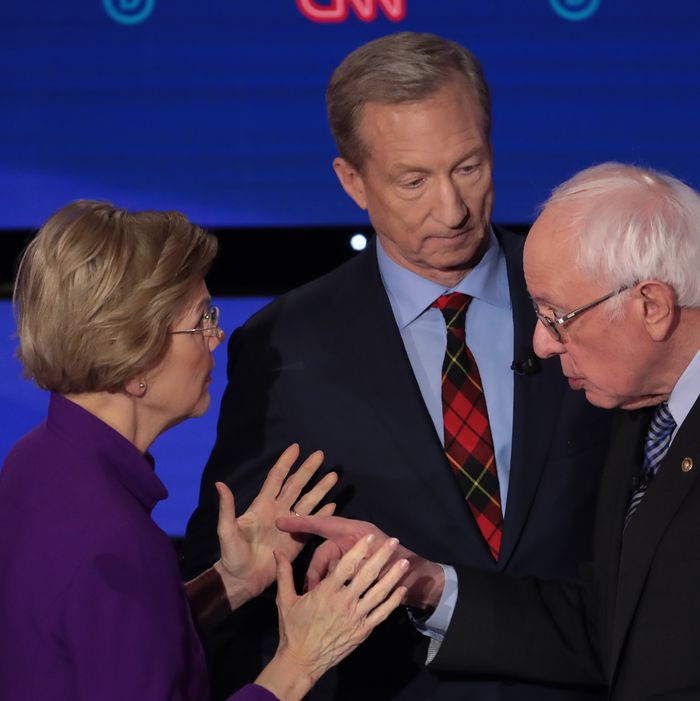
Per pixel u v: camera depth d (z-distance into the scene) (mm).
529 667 7477
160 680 5582
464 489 7816
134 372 6043
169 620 5699
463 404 7895
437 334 8023
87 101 13875
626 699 6547
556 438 7746
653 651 6438
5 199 14000
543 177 13945
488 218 7668
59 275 5918
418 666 7805
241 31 13758
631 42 13727
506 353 7992
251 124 13961
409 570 7406
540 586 7672
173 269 6043
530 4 13672
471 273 7988
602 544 7203
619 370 6453
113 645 5516
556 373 7840
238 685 8047
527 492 7672
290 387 7957
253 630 8133
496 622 7465
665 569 6414
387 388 7816
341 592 6531
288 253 14219
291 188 14117
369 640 7855
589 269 6227
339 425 7852
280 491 7656
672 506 6406
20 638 5652
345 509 7824
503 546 7676
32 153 13945
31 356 6012
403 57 7246
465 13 13688
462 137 7262
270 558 7547
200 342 6348
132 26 13727
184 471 14133
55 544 5656
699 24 13672
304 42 13797
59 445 6016
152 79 13844
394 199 7457
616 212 6211
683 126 13852
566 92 13805
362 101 7352
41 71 13781
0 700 5781
